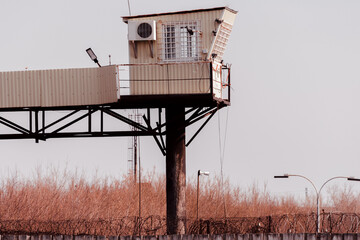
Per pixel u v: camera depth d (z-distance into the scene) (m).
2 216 111.88
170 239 79.31
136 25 81.38
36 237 81.19
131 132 83.31
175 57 81.94
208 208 134.62
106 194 127.38
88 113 83.00
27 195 117.75
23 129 83.94
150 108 84.12
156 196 135.38
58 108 83.88
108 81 81.12
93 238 80.44
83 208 119.81
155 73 81.38
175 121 83.62
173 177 83.38
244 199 141.62
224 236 79.38
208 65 80.75
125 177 133.12
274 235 79.62
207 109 84.69
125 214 124.06
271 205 147.75
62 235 81.06
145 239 79.56
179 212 83.44
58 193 121.69
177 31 81.94
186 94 80.69
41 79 82.81
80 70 82.31
